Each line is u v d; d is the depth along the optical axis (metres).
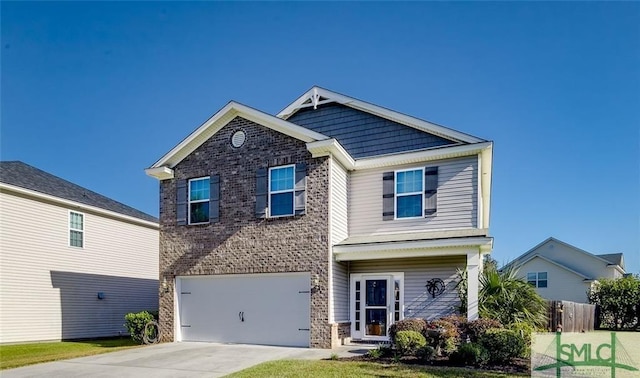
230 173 14.80
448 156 14.21
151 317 15.15
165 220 15.49
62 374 9.74
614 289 27.06
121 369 10.15
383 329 13.88
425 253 12.75
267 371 9.17
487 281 12.97
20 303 16.61
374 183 15.09
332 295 13.10
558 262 35.88
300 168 13.80
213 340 14.37
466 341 10.84
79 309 18.91
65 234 18.66
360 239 14.12
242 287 14.28
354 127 16.38
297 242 13.52
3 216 16.36
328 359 10.66
